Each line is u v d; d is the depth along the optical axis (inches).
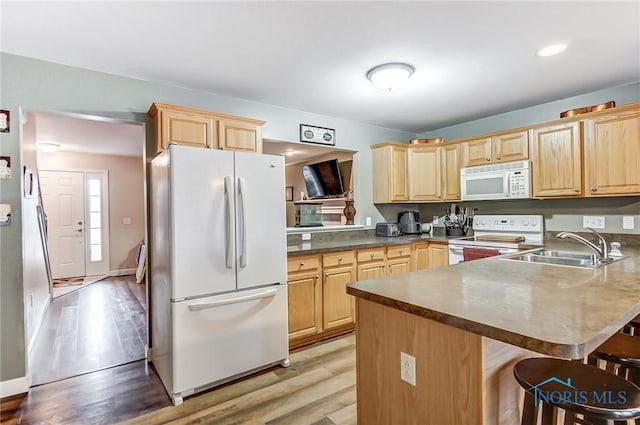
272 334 97.7
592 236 122.6
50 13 70.2
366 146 165.5
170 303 82.7
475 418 42.5
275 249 98.8
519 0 67.6
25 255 98.7
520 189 129.2
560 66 99.2
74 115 97.8
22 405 81.4
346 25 76.5
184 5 68.1
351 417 75.6
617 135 107.0
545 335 35.6
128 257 254.2
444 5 69.3
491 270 73.0
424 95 123.7
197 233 84.9
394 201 160.1
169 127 99.3
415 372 49.8
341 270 124.8
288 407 79.7
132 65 96.2
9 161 87.4
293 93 120.5
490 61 95.3
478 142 145.9
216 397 84.4
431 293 53.6
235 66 97.6
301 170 221.0
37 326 130.2
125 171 254.4
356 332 59.7
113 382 92.2
